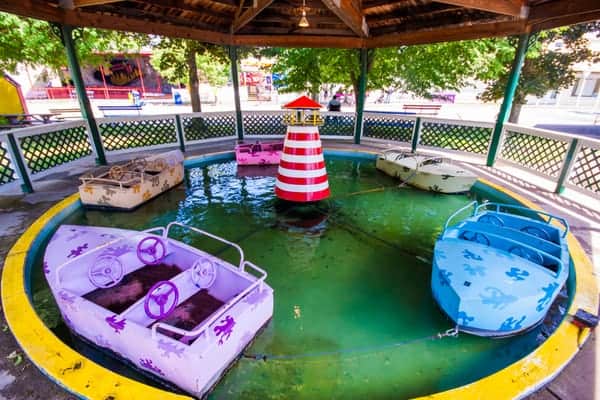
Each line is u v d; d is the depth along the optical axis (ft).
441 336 7.57
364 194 17.37
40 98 72.28
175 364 5.65
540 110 67.82
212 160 23.67
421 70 30.48
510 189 16.55
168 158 17.94
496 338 7.62
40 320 7.16
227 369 6.59
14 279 8.70
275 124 29.78
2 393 5.63
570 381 5.97
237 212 14.84
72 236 9.23
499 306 6.94
